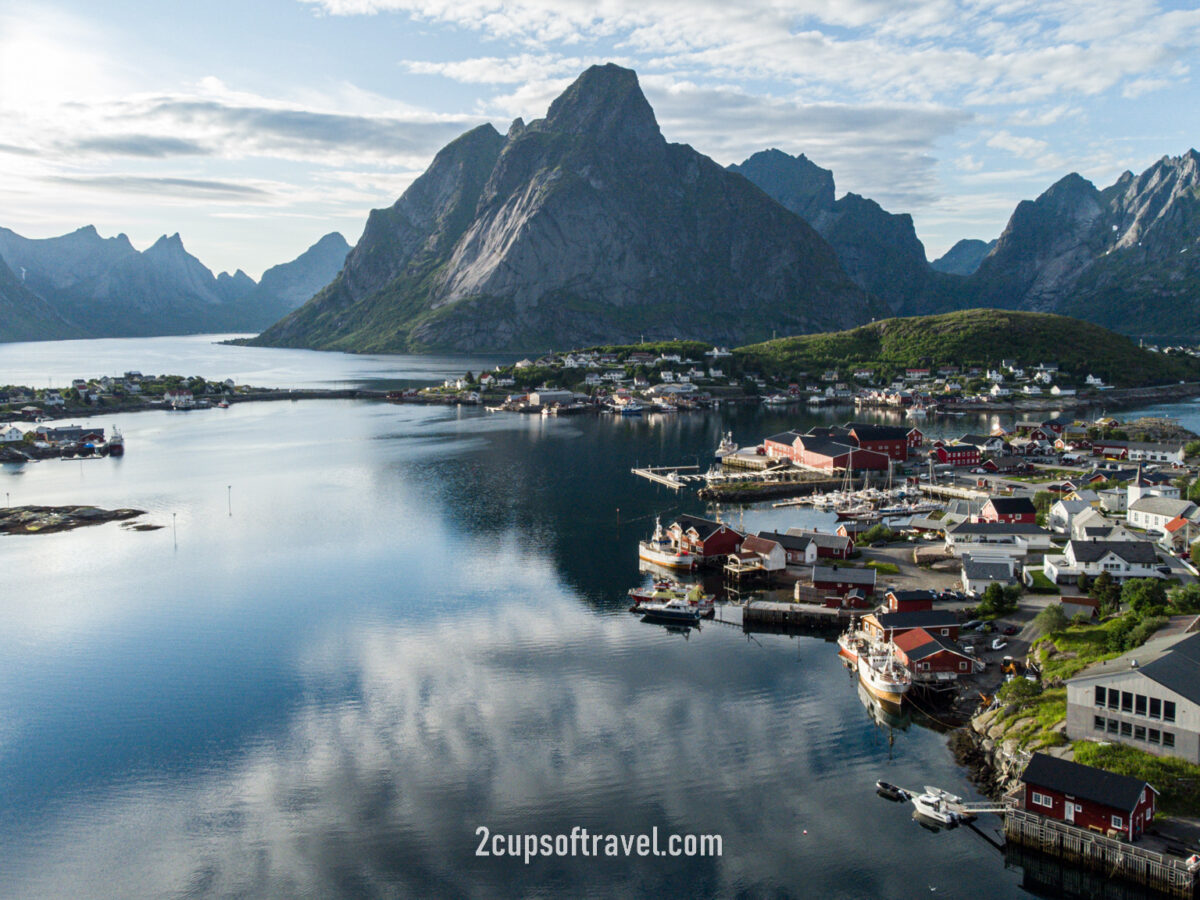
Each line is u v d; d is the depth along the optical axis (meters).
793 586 116.62
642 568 126.25
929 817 62.75
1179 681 62.50
